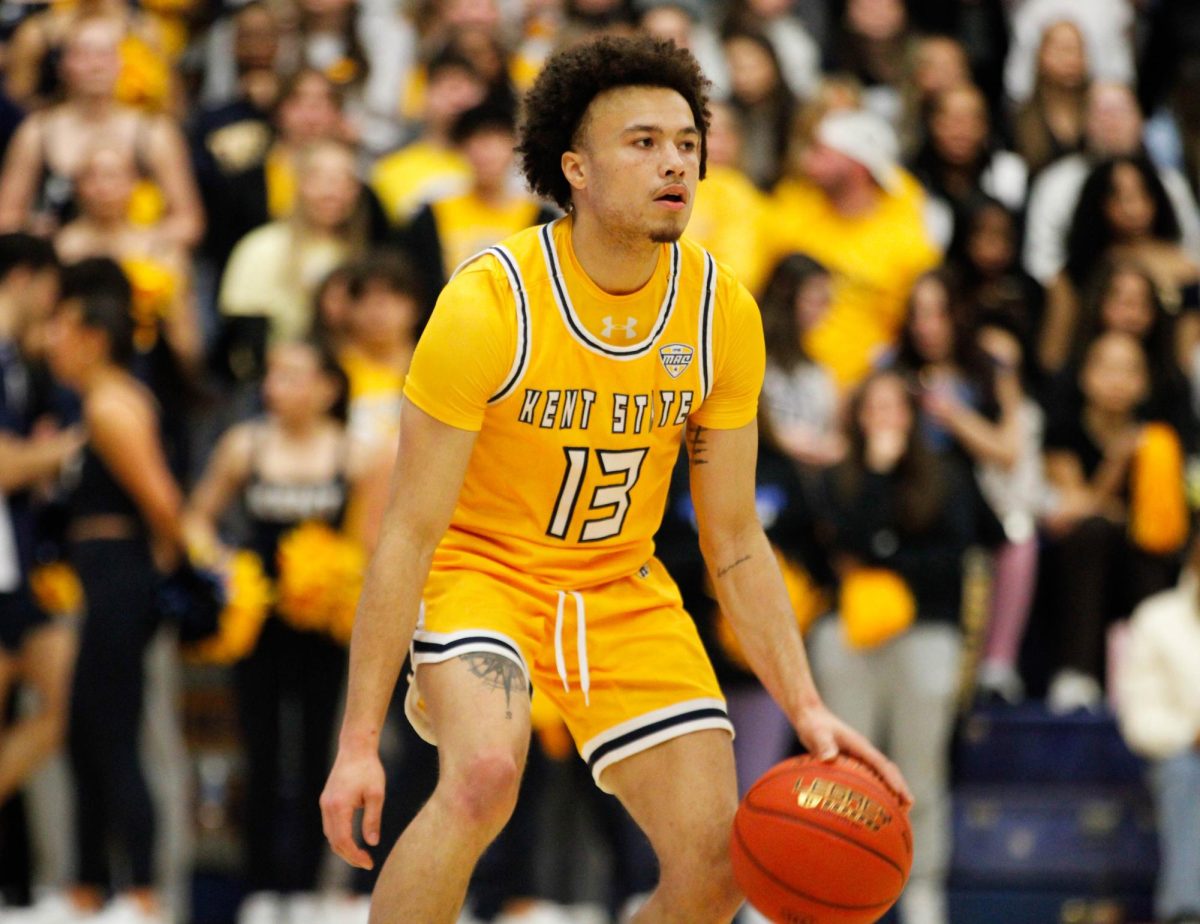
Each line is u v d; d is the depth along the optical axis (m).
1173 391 21.97
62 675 19.30
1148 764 20.59
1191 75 26.70
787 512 18.94
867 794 10.30
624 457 10.39
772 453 19.12
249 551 18.95
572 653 10.53
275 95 23.75
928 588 19.28
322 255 21.56
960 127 24.05
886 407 19.45
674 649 10.65
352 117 25.27
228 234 23.11
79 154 22.58
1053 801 21.03
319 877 19.05
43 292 19.67
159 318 20.59
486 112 21.27
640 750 10.47
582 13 24.98
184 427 21.00
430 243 21.17
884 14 26.62
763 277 21.80
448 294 10.01
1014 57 28.67
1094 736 20.95
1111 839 21.02
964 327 20.92
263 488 18.95
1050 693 21.61
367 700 9.90
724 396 10.64
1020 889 21.05
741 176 22.58
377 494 18.52
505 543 10.56
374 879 18.66
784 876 10.10
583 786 18.70
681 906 10.41
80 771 18.56
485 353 9.91
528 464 10.32
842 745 10.75
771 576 10.94
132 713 18.44
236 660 19.06
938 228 23.83
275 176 23.19
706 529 10.99
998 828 21.09
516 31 26.42
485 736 9.81
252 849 19.03
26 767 19.27
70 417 19.62
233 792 20.91
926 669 19.20
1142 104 28.36
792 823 10.13
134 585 18.42
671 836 10.40
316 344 19.31
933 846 19.47
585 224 10.09
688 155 10.03
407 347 20.39
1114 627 21.33
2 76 25.33
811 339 21.88
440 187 22.03
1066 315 22.75
